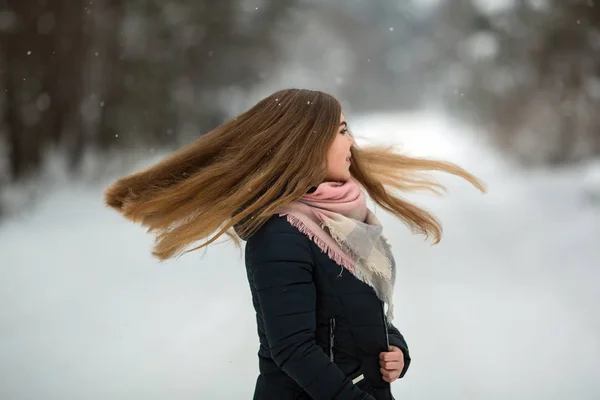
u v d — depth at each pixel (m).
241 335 9.12
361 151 4.07
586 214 20.16
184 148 3.49
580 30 31.70
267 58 55.19
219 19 45.50
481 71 46.62
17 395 7.14
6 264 14.41
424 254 14.89
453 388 7.20
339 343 3.14
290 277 3.03
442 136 65.81
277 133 3.28
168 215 3.39
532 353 8.26
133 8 37.03
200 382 7.46
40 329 9.62
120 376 7.67
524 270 13.20
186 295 11.44
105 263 14.37
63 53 30.16
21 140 27.89
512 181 32.47
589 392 6.99
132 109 39.16
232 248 15.53
